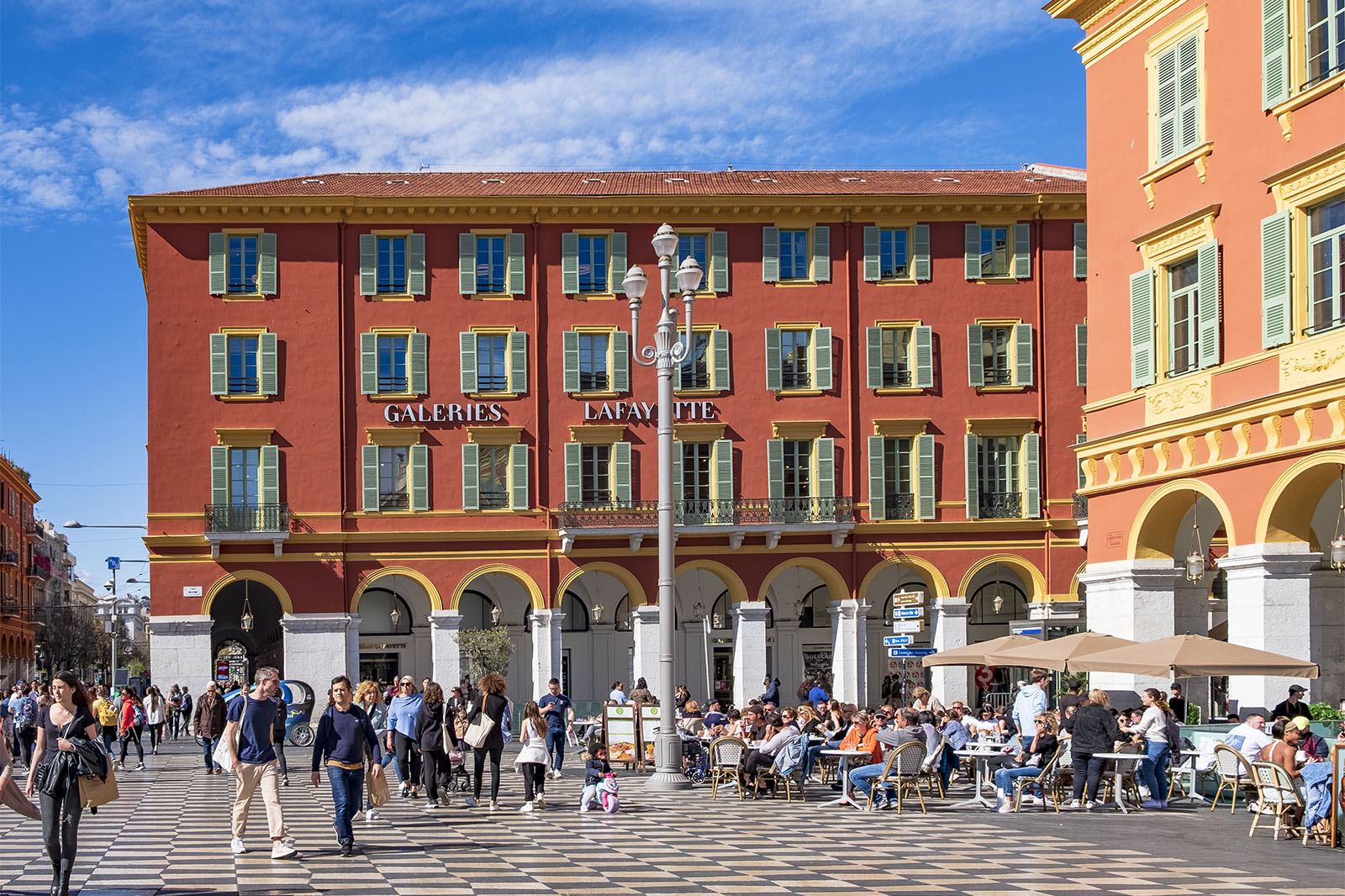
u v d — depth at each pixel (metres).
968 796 24.66
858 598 49.66
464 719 26.44
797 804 23.55
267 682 16.84
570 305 49.62
